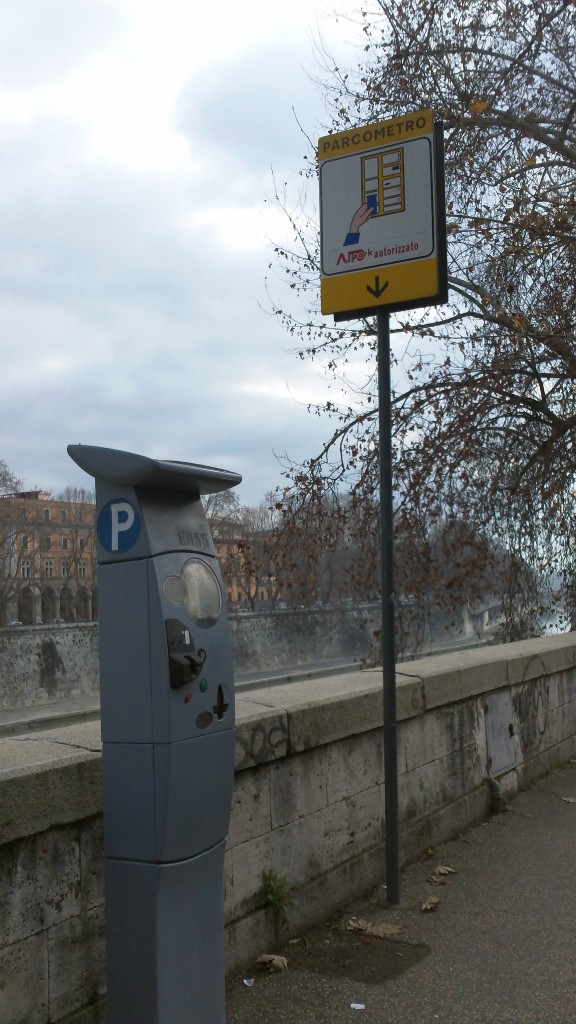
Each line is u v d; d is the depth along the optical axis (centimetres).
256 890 404
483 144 1253
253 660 4569
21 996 282
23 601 7469
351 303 499
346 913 464
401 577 1337
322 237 509
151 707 276
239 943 389
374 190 494
